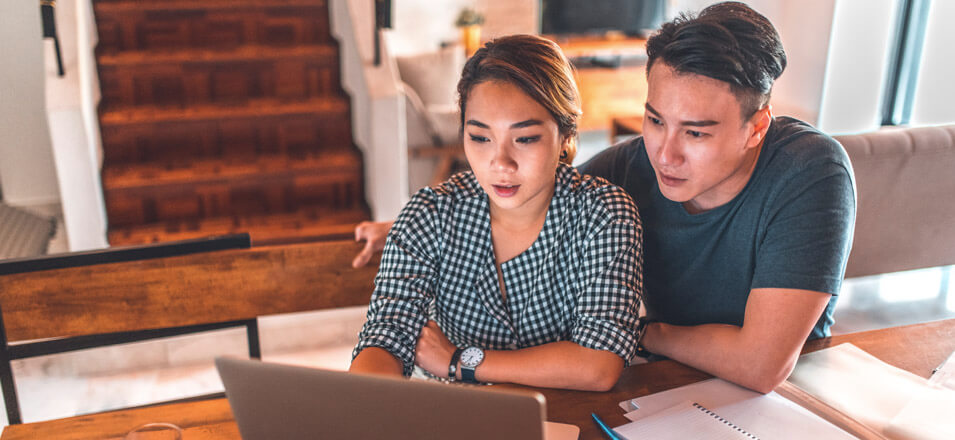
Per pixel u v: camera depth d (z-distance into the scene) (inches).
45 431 43.2
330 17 146.5
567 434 41.6
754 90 42.2
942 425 42.3
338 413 32.0
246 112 133.0
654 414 43.1
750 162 48.6
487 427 30.1
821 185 46.8
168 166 130.3
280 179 131.3
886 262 77.5
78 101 115.0
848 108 133.1
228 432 43.1
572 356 46.9
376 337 48.5
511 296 52.2
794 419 42.5
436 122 166.7
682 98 42.4
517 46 43.7
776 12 137.8
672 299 55.2
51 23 112.8
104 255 56.4
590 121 212.4
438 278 52.8
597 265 49.2
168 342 108.1
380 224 62.5
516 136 43.9
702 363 48.2
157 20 139.0
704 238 51.6
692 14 44.3
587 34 257.3
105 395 101.3
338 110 137.5
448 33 238.1
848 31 126.8
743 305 51.9
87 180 118.2
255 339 60.8
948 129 75.7
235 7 141.6
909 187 75.1
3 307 55.2
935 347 51.5
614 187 51.1
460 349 49.3
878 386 46.6
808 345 51.9
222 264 58.9
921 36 135.7
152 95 136.4
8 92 156.7
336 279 61.2
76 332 57.1
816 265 46.0
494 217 51.2
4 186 162.1
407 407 30.8
